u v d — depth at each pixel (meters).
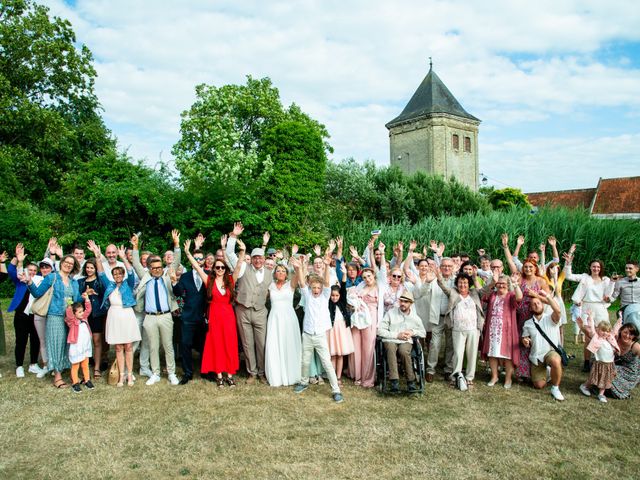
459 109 41.69
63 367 6.63
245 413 5.56
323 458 4.41
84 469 4.25
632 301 7.25
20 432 5.05
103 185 12.87
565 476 4.06
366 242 18.81
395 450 4.56
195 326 6.83
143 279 7.19
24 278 6.93
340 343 6.64
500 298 6.57
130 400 6.04
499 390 6.36
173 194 13.86
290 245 15.91
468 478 4.04
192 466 4.28
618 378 5.98
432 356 6.82
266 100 29.67
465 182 40.88
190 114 29.45
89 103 31.80
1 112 23.19
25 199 24.16
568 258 7.86
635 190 38.12
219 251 7.52
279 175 16.05
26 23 24.62
